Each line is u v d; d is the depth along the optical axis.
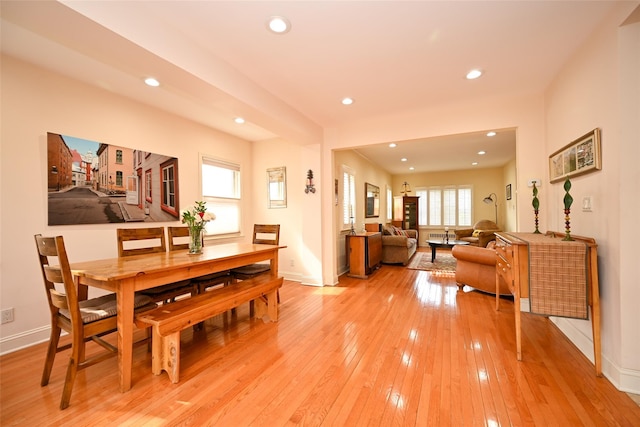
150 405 1.60
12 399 1.64
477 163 7.37
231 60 2.28
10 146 2.23
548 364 1.97
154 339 1.91
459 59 2.29
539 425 1.41
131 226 3.06
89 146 2.71
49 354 1.77
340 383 1.79
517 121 3.04
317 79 2.62
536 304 1.92
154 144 3.32
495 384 1.75
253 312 3.05
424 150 5.82
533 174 2.95
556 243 1.87
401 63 2.35
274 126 3.25
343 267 5.15
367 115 3.61
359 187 6.13
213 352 2.21
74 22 1.41
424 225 9.09
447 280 4.50
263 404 1.60
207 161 4.05
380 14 1.76
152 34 1.71
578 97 2.14
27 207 2.31
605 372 1.81
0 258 2.18
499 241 2.78
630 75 1.62
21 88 2.29
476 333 2.51
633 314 1.64
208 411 1.55
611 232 1.74
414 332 2.55
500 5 1.69
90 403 1.61
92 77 2.59
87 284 1.99
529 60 2.31
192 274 2.14
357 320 2.86
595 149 1.87
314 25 1.86
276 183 4.77
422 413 1.51
